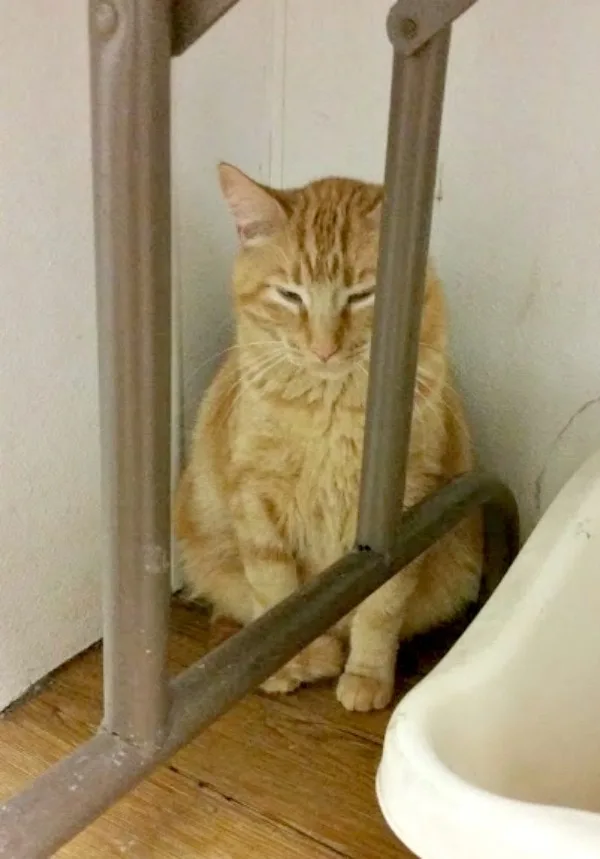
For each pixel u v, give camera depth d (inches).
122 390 24.2
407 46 33.1
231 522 49.0
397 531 40.5
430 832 22.6
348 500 45.5
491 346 50.2
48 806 27.0
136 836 37.7
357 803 40.1
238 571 50.7
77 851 36.8
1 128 36.8
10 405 40.4
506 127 46.0
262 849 37.4
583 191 45.1
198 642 51.1
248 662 32.2
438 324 43.9
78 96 39.4
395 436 38.4
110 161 21.9
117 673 27.9
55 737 43.0
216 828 38.3
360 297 41.9
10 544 42.3
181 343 50.5
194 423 52.5
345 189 43.6
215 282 51.9
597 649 36.4
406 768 23.7
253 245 43.4
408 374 37.8
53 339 41.5
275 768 41.9
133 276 23.0
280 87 51.6
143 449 25.0
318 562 48.1
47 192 39.3
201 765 41.8
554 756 34.2
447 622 52.4
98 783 27.8
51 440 42.9
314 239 41.3
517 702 31.5
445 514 43.2
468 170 47.7
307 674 47.1
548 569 34.7
